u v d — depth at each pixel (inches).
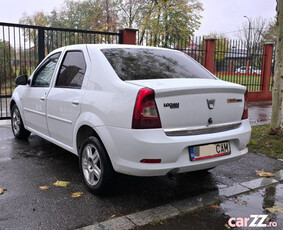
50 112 167.8
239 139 134.4
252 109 416.8
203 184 151.1
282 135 230.2
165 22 993.5
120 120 116.7
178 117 117.3
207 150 123.6
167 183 151.6
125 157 117.4
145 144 111.3
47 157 188.9
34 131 198.1
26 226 108.2
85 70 145.7
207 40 445.4
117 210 122.0
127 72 132.0
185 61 162.4
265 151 203.5
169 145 113.0
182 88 115.9
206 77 153.4
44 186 143.8
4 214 116.5
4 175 157.2
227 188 146.0
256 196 138.9
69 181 151.3
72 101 145.6
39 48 309.0
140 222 112.6
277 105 228.4
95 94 131.7
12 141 224.7
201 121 123.6
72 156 191.5
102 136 123.7
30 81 200.7
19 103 214.1
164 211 121.3
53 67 178.1
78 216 116.3
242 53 491.5
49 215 116.4
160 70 141.5
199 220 115.8
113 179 129.0
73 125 145.9
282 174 164.9
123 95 118.6
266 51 499.8
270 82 531.2
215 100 126.8
